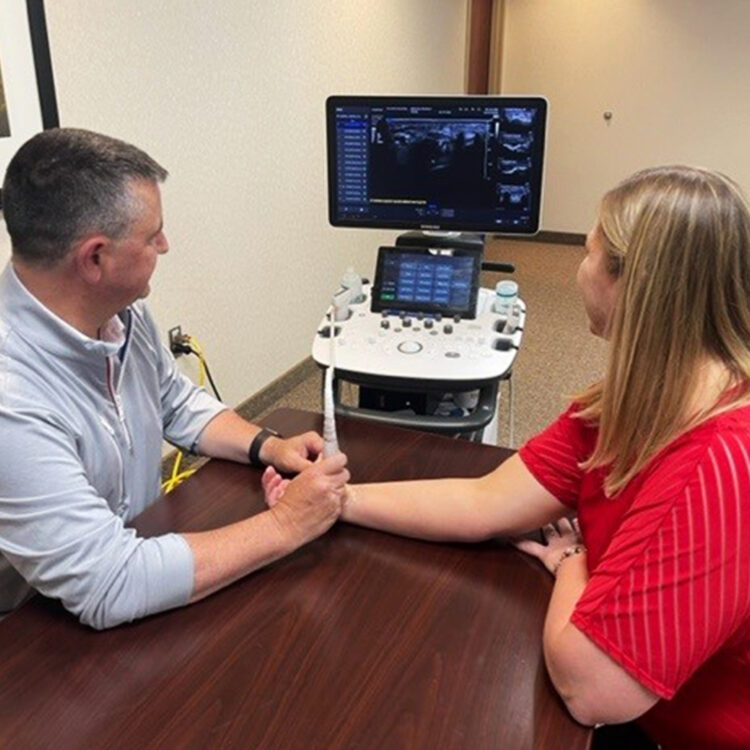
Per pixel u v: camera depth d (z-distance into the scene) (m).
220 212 2.64
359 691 0.83
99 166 0.96
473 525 1.10
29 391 0.99
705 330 0.81
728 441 0.77
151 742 0.77
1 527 0.96
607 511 0.93
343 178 1.76
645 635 0.77
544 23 5.46
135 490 1.25
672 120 5.38
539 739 0.77
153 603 0.94
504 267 1.90
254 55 2.68
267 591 1.00
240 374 2.96
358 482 1.25
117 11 2.04
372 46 3.59
